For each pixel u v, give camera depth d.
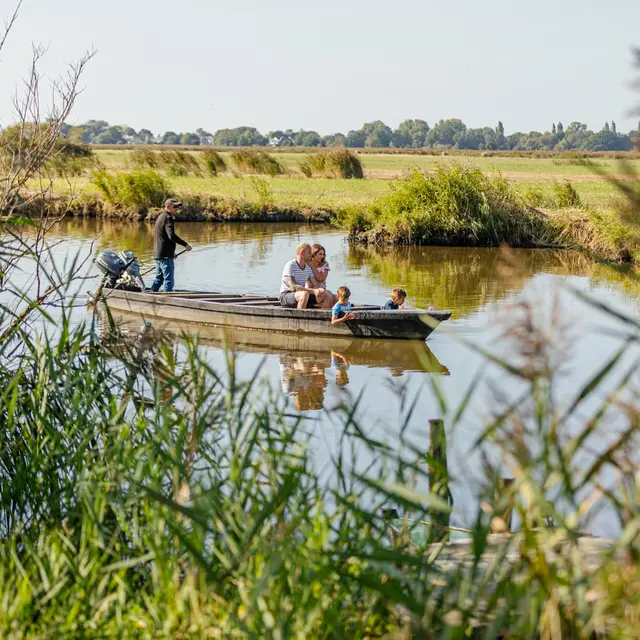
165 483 10.54
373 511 8.16
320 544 8.23
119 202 70.06
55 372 12.17
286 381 22.72
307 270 30.39
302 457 9.42
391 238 58.56
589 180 95.62
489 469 7.43
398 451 9.03
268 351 26.62
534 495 6.50
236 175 101.88
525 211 59.03
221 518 8.64
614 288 37.78
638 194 6.25
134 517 9.10
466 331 29.00
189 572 8.10
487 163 162.12
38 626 7.93
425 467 11.52
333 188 88.12
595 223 52.69
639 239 6.78
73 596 8.29
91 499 9.34
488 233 57.84
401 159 196.12
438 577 8.26
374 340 28.08
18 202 14.36
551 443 6.43
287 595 7.50
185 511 7.88
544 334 6.32
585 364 22.70
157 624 7.79
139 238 54.75
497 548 8.09
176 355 13.20
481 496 7.35
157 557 7.98
